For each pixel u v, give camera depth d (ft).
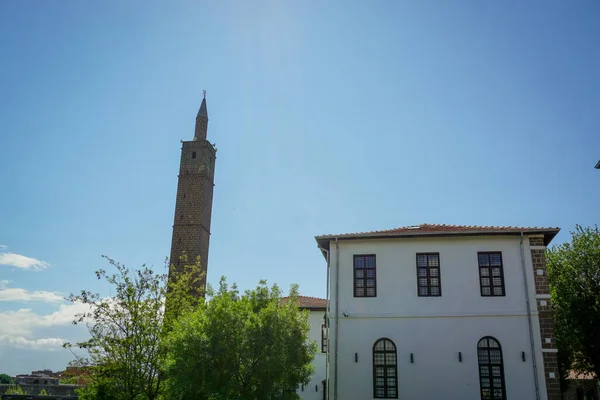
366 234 77.46
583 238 99.76
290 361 61.21
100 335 75.92
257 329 60.80
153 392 74.95
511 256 74.02
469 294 73.20
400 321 73.61
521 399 67.56
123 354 75.00
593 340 85.71
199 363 59.21
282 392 61.93
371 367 72.13
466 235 75.46
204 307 67.21
